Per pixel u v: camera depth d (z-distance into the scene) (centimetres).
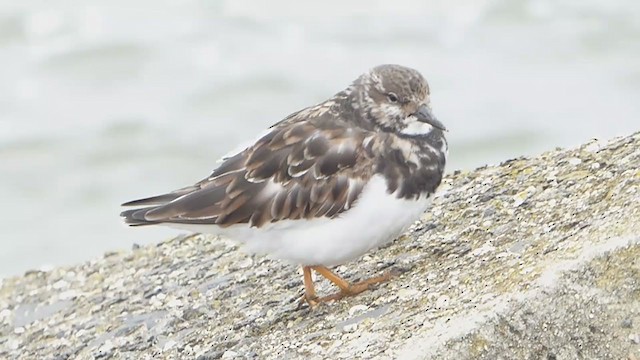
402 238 1237
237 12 3603
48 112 3027
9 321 1398
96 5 3638
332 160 1113
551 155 1326
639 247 979
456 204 1277
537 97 2873
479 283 1045
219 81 3122
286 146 1137
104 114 2983
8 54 3350
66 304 1406
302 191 1113
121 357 1199
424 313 1028
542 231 1116
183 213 1146
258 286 1276
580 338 947
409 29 3384
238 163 1152
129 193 2653
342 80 3072
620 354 933
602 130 2664
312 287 1164
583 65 3059
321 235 1116
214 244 1466
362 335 1033
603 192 1148
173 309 1282
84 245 2414
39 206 2609
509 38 3281
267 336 1124
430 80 3023
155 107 3014
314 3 3641
